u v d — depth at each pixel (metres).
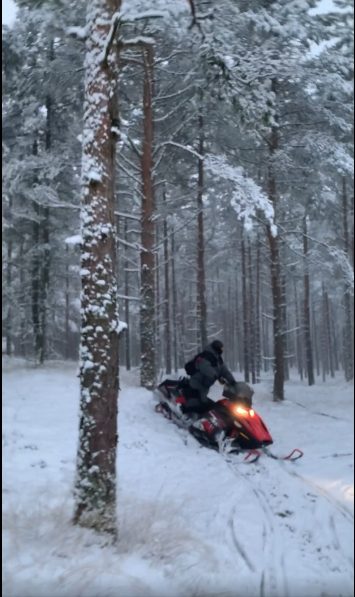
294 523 5.73
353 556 4.90
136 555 4.70
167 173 16.83
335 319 45.84
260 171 17.70
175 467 7.79
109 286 5.48
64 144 16.59
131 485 6.81
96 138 5.68
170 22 8.77
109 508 5.14
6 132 17.59
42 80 15.55
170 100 14.94
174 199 16.11
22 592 3.74
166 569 4.44
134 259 24.58
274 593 4.16
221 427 9.05
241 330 50.22
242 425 8.81
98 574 4.10
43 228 19.58
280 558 4.86
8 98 16.33
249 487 6.95
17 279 25.81
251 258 33.78
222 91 8.26
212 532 5.45
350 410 13.80
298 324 43.34
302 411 14.10
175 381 11.02
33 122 17.20
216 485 7.03
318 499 6.45
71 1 8.04
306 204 17.80
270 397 17.81
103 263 5.48
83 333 5.43
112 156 5.75
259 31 10.55
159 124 15.82
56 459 7.41
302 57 10.35
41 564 4.18
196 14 7.66
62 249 22.08
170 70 14.66
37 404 10.73
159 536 5.05
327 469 7.60
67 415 10.02
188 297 42.56
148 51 13.21
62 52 14.31
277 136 16.22
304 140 15.61
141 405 11.32
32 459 7.24
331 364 40.88
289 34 11.43
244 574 4.51
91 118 5.71
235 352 56.06
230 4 7.90
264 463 8.18
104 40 5.79
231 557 4.83
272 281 17.64
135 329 42.19
